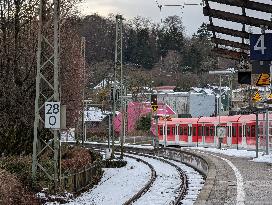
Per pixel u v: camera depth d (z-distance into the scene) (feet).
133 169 123.54
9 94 91.71
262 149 130.11
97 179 92.99
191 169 119.24
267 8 48.29
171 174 107.76
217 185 57.98
